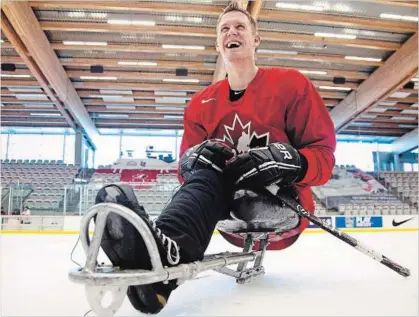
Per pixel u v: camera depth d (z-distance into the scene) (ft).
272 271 5.05
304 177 4.01
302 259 6.38
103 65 30.45
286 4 23.12
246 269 4.24
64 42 27.40
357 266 5.51
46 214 21.57
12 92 35.96
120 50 27.78
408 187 41.04
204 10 22.58
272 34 25.73
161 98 37.86
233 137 4.75
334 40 26.53
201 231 3.03
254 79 4.75
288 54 28.66
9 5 20.30
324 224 3.93
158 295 2.65
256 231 4.42
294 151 3.90
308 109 4.53
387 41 27.63
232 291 3.74
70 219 19.36
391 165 51.70
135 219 2.30
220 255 3.67
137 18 24.53
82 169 41.50
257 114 4.63
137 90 36.65
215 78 30.73
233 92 4.89
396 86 31.37
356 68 31.99
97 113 42.70
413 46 26.23
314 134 4.49
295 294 3.60
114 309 2.47
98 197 2.44
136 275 2.27
